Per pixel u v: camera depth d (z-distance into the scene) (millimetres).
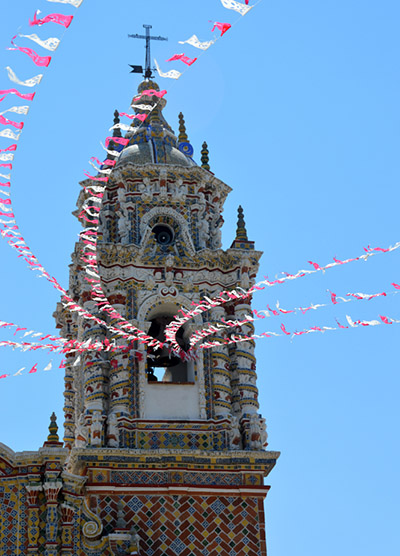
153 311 43781
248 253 44938
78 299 45156
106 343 42500
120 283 43688
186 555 39062
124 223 44875
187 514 39688
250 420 41875
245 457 40781
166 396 42031
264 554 39562
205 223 45562
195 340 40906
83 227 45812
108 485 39438
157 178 45625
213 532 39594
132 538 38188
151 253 44438
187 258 44531
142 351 42438
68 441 45688
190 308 43625
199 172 46062
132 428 41094
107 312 43250
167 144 47812
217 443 41312
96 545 38219
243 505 40219
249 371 43094
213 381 42531
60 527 38062
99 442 40531
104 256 44000
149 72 50125
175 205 45562
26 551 37531
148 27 51000
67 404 46344
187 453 40438
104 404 41781
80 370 44531
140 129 48094
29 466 38625
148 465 40156
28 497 38219
